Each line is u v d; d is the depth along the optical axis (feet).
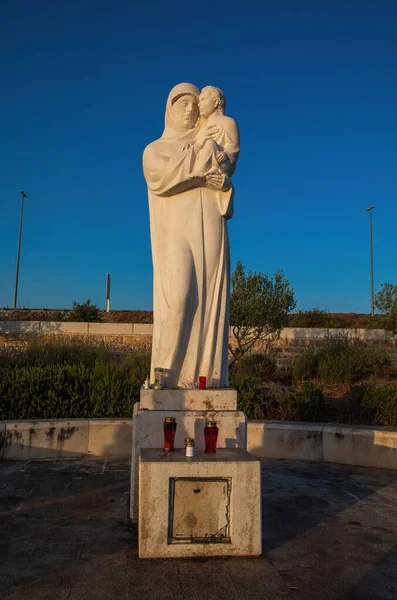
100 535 12.94
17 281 117.70
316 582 10.58
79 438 22.77
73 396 25.99
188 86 15.88
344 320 90.33
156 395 13.91
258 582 10.50
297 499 16.66
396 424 25.08
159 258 15.39
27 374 26.05
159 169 15.02
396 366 48.88
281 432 23.21
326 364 43.62
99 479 18.48
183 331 14.61
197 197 15.17
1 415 24.86
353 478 19.58
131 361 37.83
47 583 10.29
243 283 50.85
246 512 11.73
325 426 22.85
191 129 16.14
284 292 51.42
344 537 13.25
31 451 22.09
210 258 14.99
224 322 15.28
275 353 55.36
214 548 11.62
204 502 11.73
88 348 43.27
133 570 10.91
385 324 61.36
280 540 12.94
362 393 26.22
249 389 27.89
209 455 12.39
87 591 9.98
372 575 10.99
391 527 14.08
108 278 99.25
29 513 14.62
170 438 12.80
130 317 89.92
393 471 20.83
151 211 15.88
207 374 14.89
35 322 62.69
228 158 15.28
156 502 11.53
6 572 10.78
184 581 10.46
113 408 26.03
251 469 11.76
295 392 28.50
